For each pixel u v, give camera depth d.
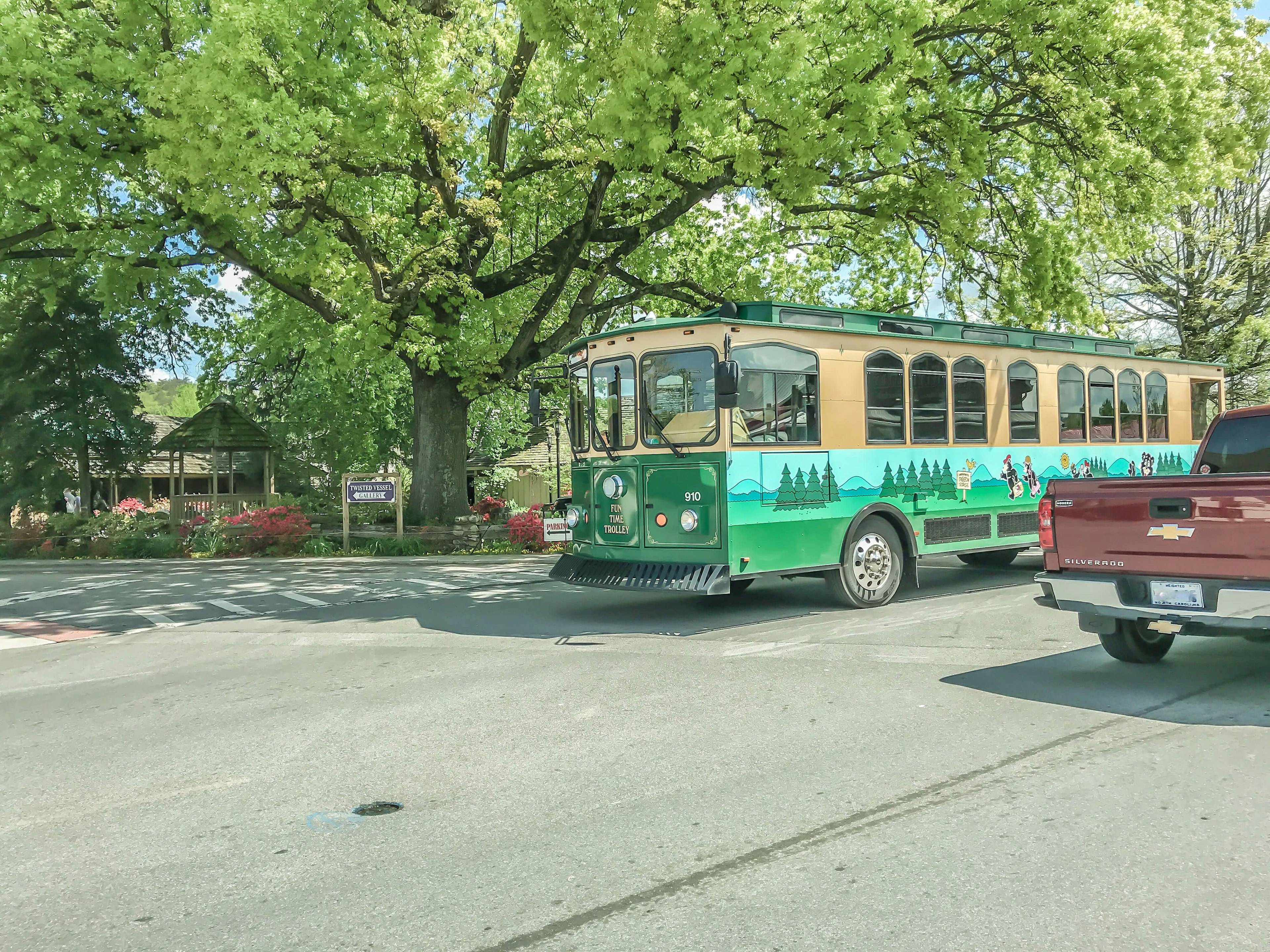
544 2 14.58
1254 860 3.93
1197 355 29.22
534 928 3.51
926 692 6.97
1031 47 15.63
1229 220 29.00
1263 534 6.18
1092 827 4.33
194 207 16.62
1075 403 13.97
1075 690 6.96
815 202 20.61
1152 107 15.23
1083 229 20.16
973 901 3.62
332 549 21.23
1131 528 6.86
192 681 8.38
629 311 27.17
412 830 4.54
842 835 4.31
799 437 10.73
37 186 17.25
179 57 16.14
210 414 27.83
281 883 3.98
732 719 6.38
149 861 4.25
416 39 17.23
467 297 20.59
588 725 6.34
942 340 12.22
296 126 15.59
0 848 4.46
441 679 8.01
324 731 6.45
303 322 23.14
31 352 29.02
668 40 14.39
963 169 16.58
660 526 10.59
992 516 12.71
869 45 14.36
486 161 21.17
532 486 45.78
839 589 11.06
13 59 16.31
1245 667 7.64
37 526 26.56
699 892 3.77
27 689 8.32
